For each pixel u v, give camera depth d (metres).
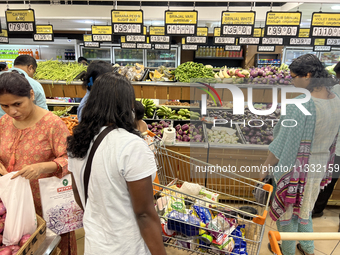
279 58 7.61
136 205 0.95
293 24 3.94
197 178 1.81
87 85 1.98
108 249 0.98
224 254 1.62
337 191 2.76
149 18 5.98
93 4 5.80
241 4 5.82
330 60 7.35
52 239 1.24
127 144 0.92
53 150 1.44
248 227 1.68
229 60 8.30
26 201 1.18
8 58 7.58
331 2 3.29
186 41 5.11
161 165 2.51
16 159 1.42
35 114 1.41
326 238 1.09
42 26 4.81
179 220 1.60
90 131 0.95
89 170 0.97
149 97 3.54
